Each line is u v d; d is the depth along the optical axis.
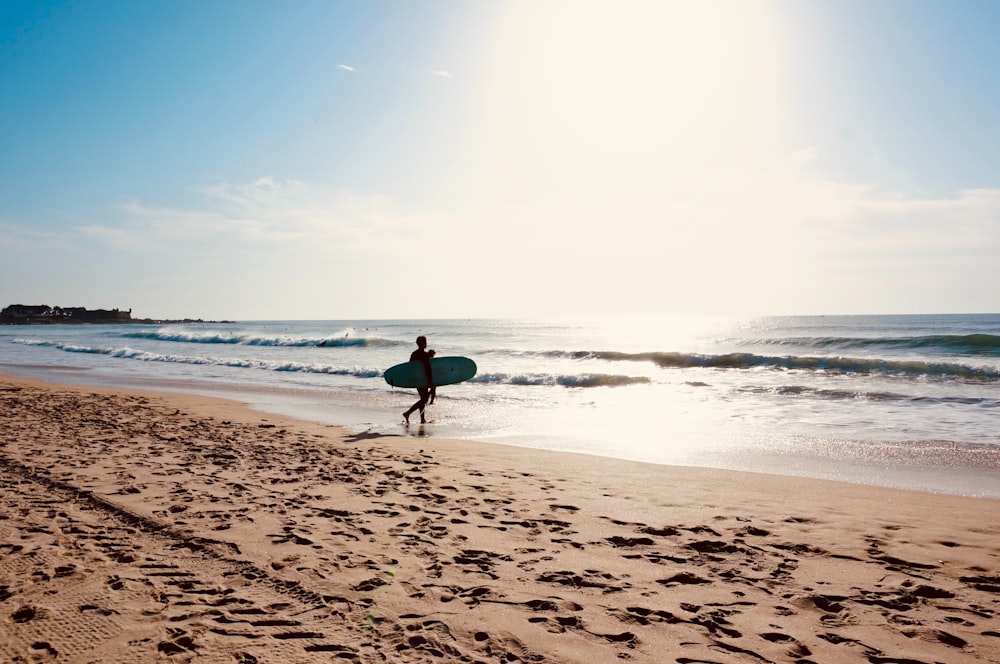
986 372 17.27
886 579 4.03
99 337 62.12
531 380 18.97
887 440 9.62
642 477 7.21
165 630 3.10
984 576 4.09
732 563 4.33
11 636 3.01
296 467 7.47
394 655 2.91
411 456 8.41
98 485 6.21
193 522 5.05
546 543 4.73
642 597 3.70
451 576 3.99
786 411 12.89
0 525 4.85
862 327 67.25
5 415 11.38
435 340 49.50
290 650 2.93
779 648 3.06
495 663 2.87
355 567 4.11
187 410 13.12
